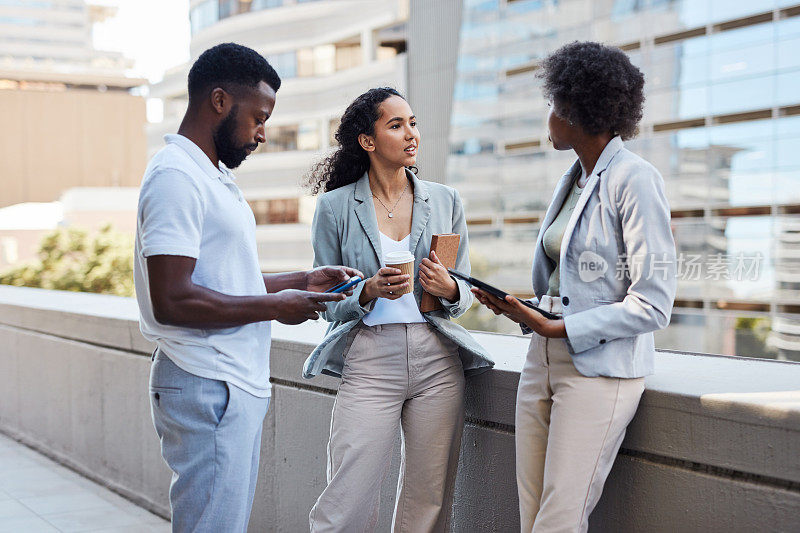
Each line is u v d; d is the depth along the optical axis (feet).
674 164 87.35
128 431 13.29
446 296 7.07
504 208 103.40
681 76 87.51
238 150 6.41
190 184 5.99
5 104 304.50
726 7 83.76
